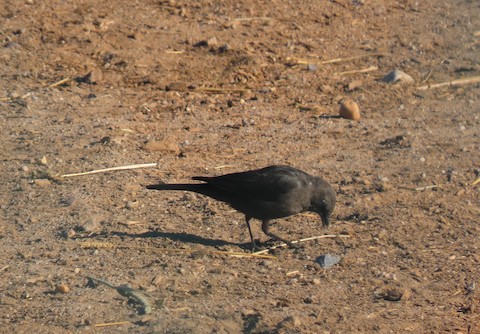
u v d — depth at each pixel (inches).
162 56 778.2
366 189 544.4
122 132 628.7
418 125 677.9
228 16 863.1
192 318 377.1
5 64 741.3
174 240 459.2
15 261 431.2
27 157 572.4
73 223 477.7
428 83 773.3
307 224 494.6
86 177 544.1
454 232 490.6
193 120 669.9
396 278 432.5
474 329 385.4
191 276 420.8
